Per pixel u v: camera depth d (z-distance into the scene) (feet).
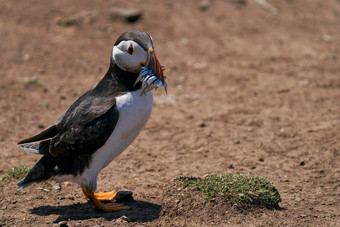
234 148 38.11
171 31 67.05
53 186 31.27
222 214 25.84
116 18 68.23
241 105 47.62
